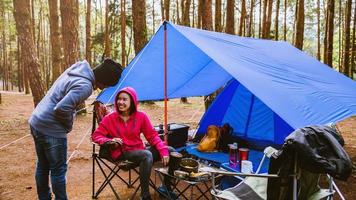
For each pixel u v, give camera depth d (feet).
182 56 14.03
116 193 12.34
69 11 31.53
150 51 13.32
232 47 14.38
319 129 7.73
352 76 54.24
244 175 8.09
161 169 10.79
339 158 7.18
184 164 10.11
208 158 14.78
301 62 17.35
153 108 40.75
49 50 92.17
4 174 15.62
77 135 24.48
